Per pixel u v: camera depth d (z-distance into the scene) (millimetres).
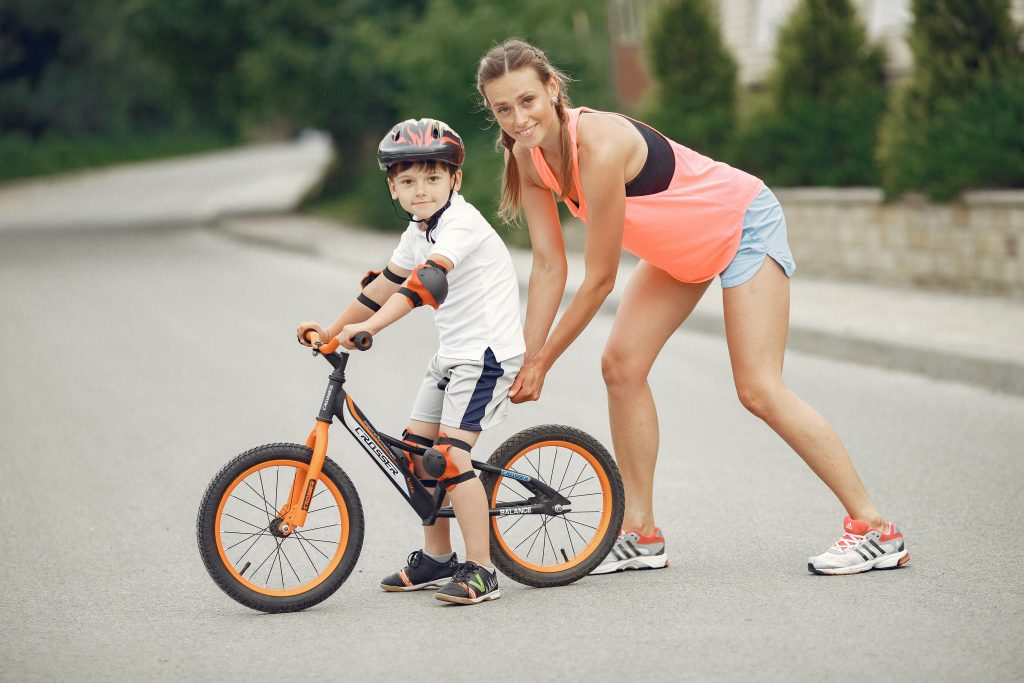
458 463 4574
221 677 3957
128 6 28531
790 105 15555
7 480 6902
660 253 4836
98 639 4375
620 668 3893
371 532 5672
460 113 21516
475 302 4570
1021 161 11367
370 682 3865
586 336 11461
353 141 31031
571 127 4594
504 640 4207
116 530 5871
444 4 22125
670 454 7000
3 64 60156
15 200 41656
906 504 5828
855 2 16562
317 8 26891
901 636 4066
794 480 6359
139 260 20641
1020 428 7312
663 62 17359
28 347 11703
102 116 65125
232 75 29406
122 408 8758
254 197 38625
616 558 5016
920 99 12656
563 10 22500
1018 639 4008
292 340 11594
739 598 4551
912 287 12445
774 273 4836
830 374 9250
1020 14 13250
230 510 6086
